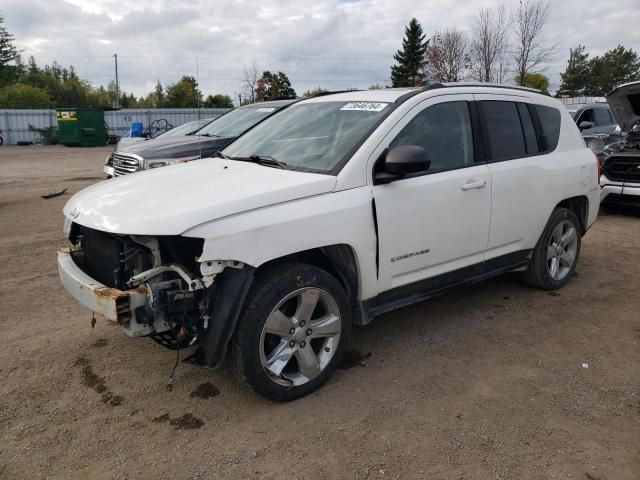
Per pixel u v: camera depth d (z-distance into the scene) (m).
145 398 3.36
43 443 2.93
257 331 3.07
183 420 3.14
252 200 3.05
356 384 3.51
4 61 75.12
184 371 3.68
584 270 5.89
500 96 4.49
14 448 2.89
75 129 32.34
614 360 3.83
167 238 3.04
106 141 33.56
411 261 3.76
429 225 3.79
